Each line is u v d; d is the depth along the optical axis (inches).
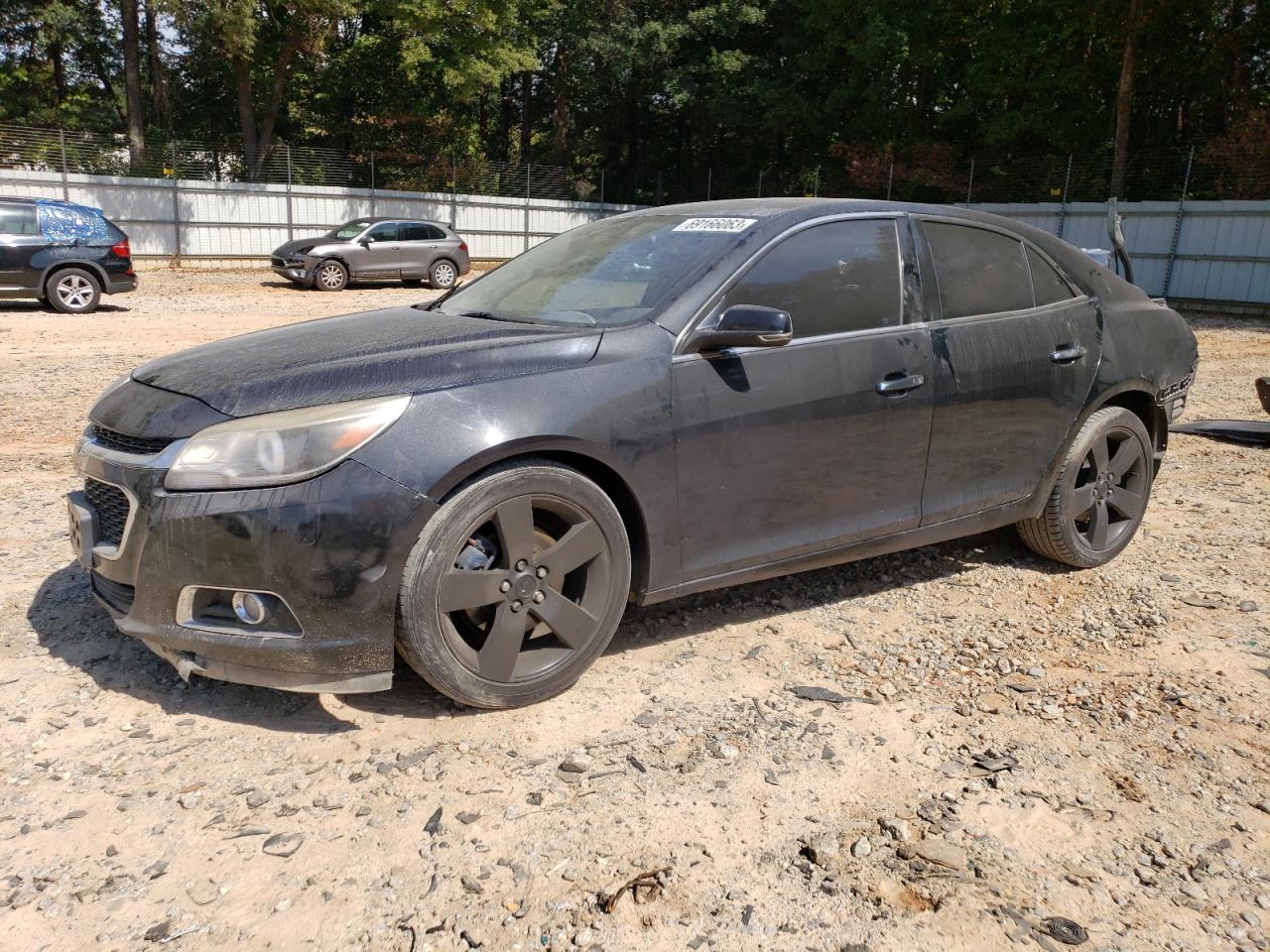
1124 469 182.9
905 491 152.3
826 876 95.8
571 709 125.6
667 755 115.7
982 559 186.9
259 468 108.7
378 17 1437.0
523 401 117.6
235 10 1173.1
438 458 111.4
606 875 94.8
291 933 86.2
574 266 152.5
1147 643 151.2
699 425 129.8
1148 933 89.8
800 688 133.3
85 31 1368.1
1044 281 172.7
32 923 86.3
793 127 1556.3
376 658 112.1
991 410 159.0
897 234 153.6
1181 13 1060.5
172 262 1066.7
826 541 146.1
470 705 121.3
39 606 151.4
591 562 126.4
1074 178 1087.6
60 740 115.0
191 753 113.2
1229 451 288.2
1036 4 1204.5
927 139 1358.3
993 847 101.0
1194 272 928.3
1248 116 1019.9
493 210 1307.8
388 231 877.8
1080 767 116.2
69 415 300.4
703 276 134.9
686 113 1704.0
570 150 1831.9
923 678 137.6
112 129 1441.9
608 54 1524.4
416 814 103.0
